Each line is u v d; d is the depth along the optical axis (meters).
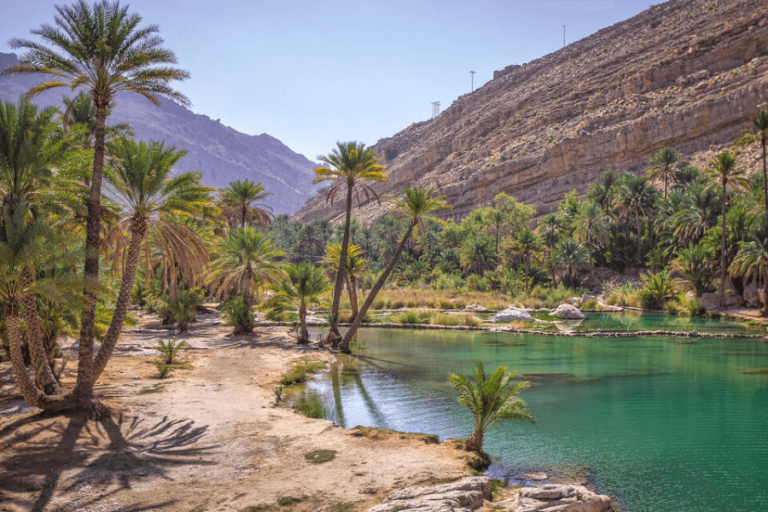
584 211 66.75
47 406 10.45
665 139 89.56
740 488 8.21
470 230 90.44
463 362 19.97
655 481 8.43
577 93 128.50
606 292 57.38
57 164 11.34
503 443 10.38
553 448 10.09
